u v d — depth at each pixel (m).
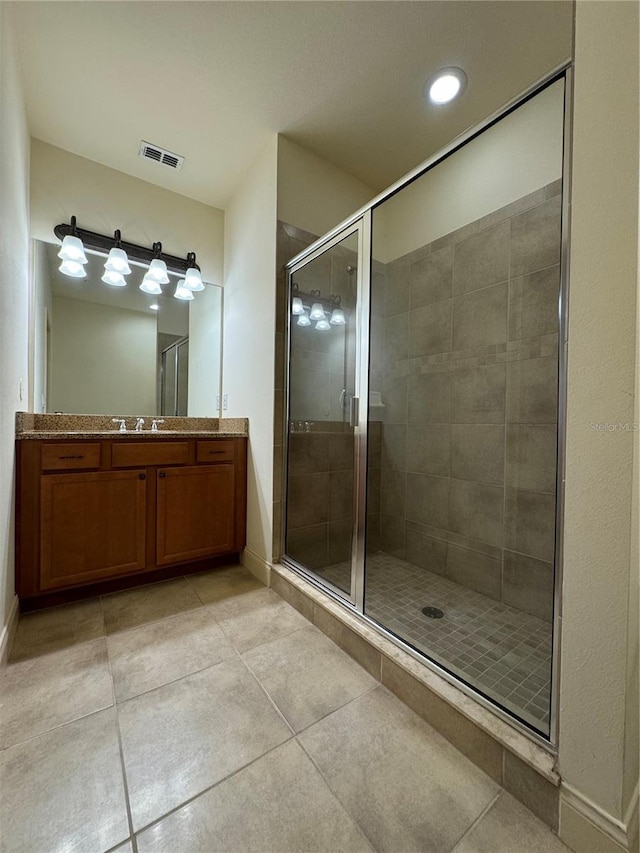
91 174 2.24
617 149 0.75
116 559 1.87
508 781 0.92
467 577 2.01
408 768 0.98
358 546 1.69
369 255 1.82
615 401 0.75
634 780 0.78
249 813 0.85
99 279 2.34
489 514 1.92
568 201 0.91
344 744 1.04
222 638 1.54
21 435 1.63
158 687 1.25
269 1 1.37
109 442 1.85
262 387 2.16
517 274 1.83
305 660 1.41
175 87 1.74
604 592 0.76
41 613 1.71
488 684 1.21
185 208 2.59
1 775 0.93
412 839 0.81
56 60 1.61
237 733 1.07
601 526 0.77
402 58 1.60
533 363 1.76
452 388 2.12
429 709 1.12
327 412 2.07
